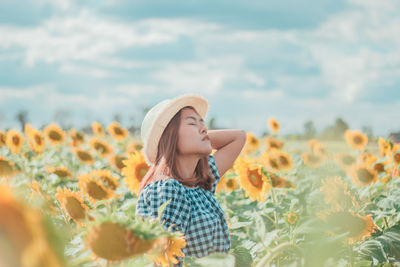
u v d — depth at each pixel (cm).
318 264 139
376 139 672
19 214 65
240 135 299
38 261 66
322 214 201
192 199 236
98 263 149
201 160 250
